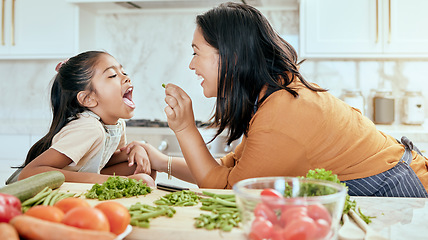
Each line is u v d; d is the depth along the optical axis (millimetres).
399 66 2828
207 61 1226
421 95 2656
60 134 1484
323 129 1103
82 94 1578
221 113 1232
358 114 1271
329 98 1194
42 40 2785
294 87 1160
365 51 2496
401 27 2463
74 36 2756
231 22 1187
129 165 1625
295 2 2744
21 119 3158
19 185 882
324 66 2881
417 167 1280
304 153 1091
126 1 2689
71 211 631
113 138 1662
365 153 1167
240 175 1112
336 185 693
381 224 801
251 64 1171
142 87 3066
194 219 817
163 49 3037
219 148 2445
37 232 587
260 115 1103
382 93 2707
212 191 1033
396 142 1389
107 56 1662
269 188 749
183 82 3035
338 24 2508
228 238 736
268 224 625
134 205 875
